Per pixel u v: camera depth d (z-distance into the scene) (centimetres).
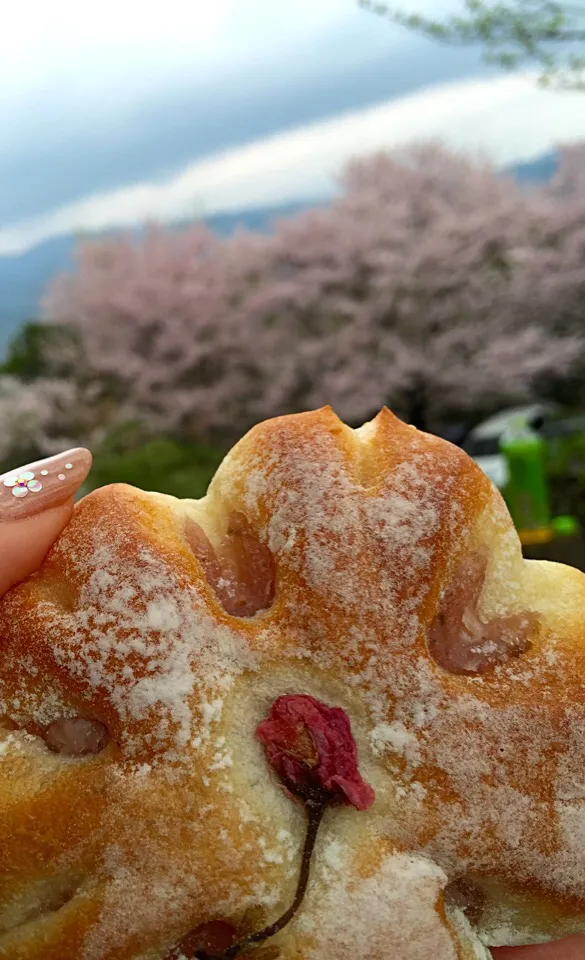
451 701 14
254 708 14
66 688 13
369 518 14
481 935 14
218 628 14
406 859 13
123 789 13
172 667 13
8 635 14
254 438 15
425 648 14
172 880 13
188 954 13
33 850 13
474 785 13
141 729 13
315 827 13
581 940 15
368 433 16
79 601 14
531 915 14
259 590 14
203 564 15
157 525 15
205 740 13
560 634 15
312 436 15
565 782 14
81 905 13
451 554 14
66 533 14
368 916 13
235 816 13
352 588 14
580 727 14
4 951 13
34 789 13
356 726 14
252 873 13
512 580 15
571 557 41
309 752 13
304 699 14
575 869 13
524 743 14
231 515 15
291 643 14
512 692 14
